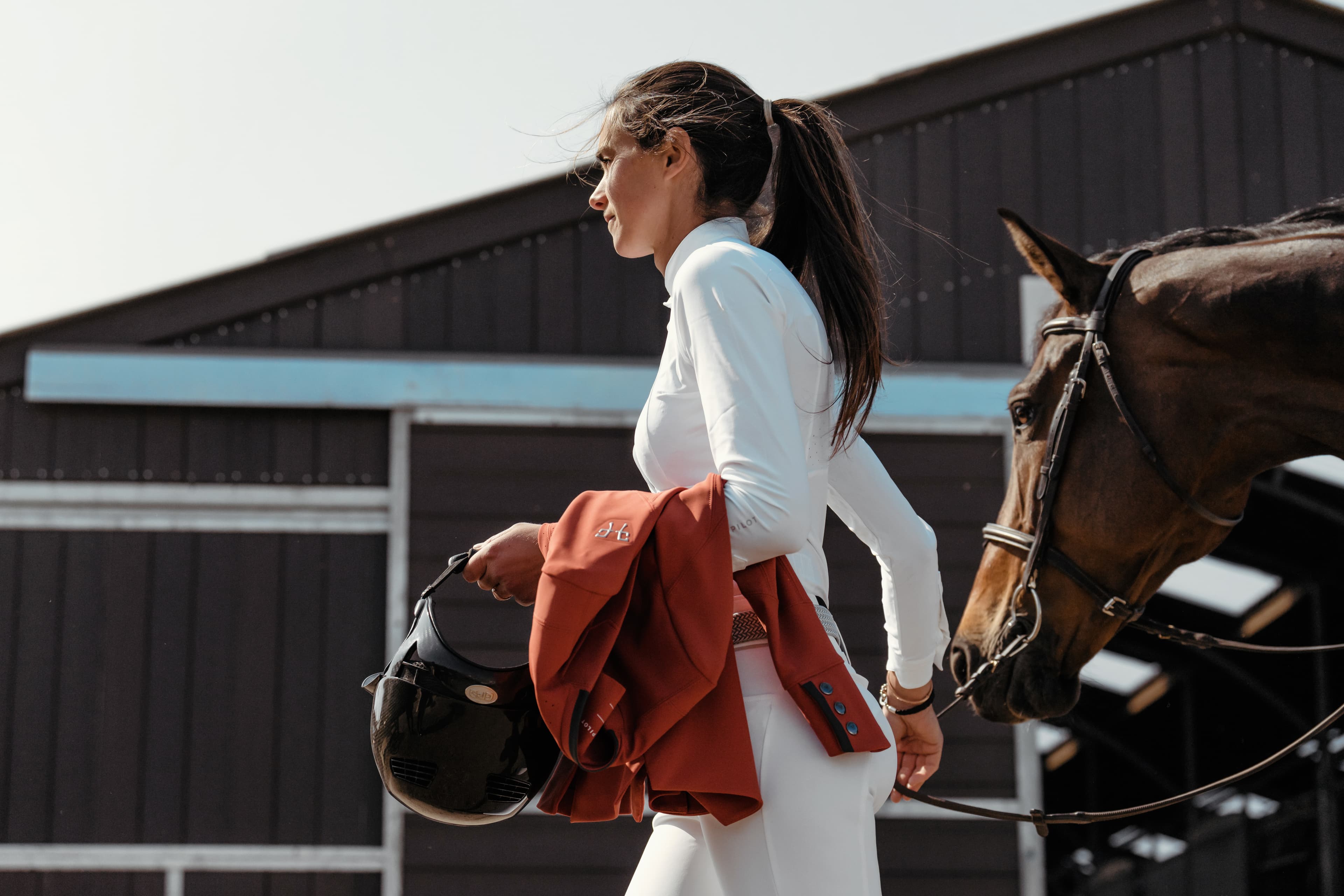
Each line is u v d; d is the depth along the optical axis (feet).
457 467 19.93
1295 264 7.22
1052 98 21.42
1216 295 7.43
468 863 18.93
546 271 20.54
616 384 20.13
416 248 20.39
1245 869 37.09
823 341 4.61
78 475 19.65
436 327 20.33
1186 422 7.63
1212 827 39.75
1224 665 33.22
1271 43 21.67
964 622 9.02
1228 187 21.26
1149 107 21.43
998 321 20.79
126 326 19.90
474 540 19.72
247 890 18.78
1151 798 42.93
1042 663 8.46
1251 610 31.63
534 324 20.43
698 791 4.04
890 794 4.91
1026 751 19.49
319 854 18.89
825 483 4.81
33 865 18.69
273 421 19.95
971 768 19.48
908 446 20.35
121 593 19.44
